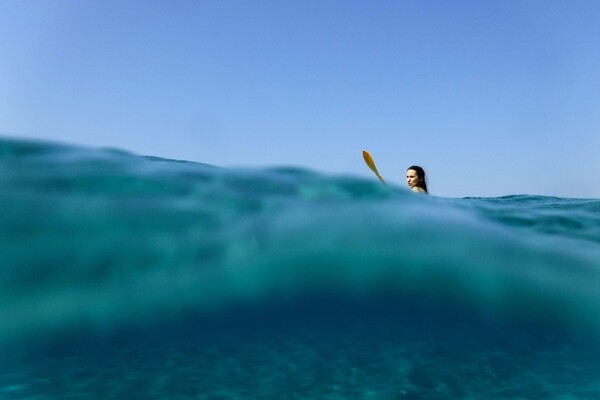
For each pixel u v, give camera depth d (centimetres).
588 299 927
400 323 1534
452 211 693
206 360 780
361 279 1091
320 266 938
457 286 1102
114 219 591
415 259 891
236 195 618
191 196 598
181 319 1344
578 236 726
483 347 918
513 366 685
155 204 590
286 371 661
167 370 688
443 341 1037
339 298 1384
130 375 656
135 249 674
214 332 1406
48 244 613
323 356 798
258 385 579
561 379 599
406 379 602
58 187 547
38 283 736
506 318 1327
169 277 840
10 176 529
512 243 736
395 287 1188
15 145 543
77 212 568
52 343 1096
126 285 830
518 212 755
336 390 551
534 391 541
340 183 650
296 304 1443
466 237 734
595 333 1145
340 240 760
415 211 663
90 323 1088
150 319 1235
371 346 938
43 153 554
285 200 632
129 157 616
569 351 872
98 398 538
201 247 711
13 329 928
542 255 768
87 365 779
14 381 664
